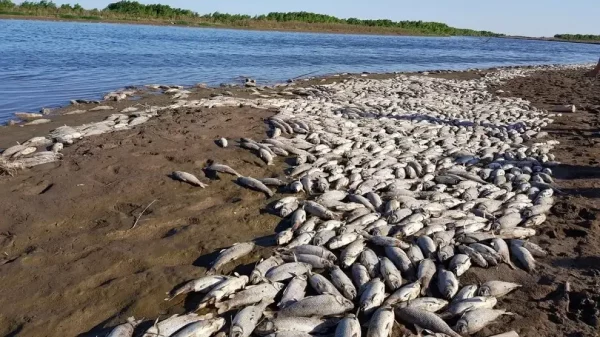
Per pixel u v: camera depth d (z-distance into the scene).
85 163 9.50
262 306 5.51
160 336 4.96
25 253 6.55
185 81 23.66
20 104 16.31
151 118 13.22
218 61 32.84
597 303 5.94
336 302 5.50
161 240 7.08
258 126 12.82
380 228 7.31
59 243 6.82
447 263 6.64
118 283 6.00
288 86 22.67
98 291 5.86
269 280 6.01
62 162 9.55
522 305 5.93
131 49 36.59
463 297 5.80
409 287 5.81
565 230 7.85
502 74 32.47
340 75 28.48
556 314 5.75
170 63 30.17
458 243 7.10
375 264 6.35
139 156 10.01
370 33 95.44
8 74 22.39
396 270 6.19
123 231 7.23
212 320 5.17
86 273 6.21
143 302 5.71
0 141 11.47
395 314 5.55
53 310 5.55
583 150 12.42
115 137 11.23
